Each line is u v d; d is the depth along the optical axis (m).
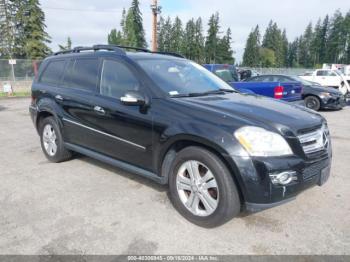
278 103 3.72
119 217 3.35
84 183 4.27
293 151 2.88
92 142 4.33
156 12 21.06
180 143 3.27
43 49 43.16
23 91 21.48
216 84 4.36
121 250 2.78
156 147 3.40
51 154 5.16
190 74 4.25
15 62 22.27
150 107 3.46
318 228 3.12
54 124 4.96
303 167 2.89
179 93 3.64
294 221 3.26
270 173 2.75
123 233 3.04
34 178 4.47
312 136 3.08
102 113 4.00
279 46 94.81
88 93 4.31
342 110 12.27
